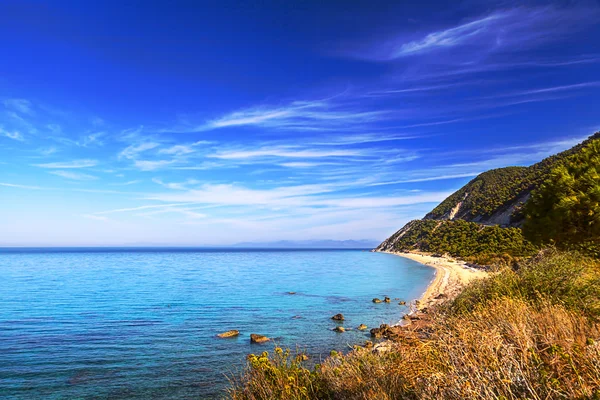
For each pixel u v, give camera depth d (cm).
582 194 1477
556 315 611
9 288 4222
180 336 1880
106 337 1873
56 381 1266
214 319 2319
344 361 645
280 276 5953
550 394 355
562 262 1014
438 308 1320
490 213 9881
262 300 3141
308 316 2369
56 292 3828
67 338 1859
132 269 8125
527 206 1841
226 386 1182
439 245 10231
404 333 811
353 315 2370
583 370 382
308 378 614
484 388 378
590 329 571
